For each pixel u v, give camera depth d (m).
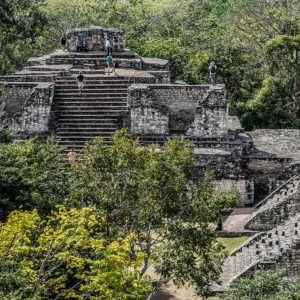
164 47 118.50
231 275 61.72
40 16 122.94
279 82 111.12
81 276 44.81
